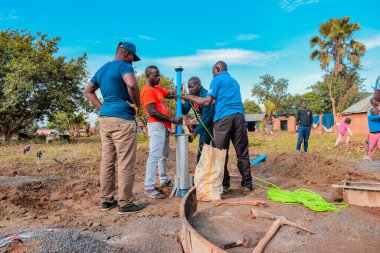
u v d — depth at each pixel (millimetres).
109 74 4422
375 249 2957
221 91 5199
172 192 5348
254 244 3131
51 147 16156
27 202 5016
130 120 4387
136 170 8516
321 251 2930
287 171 7543
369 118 10148
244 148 5383
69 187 6133
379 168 8391
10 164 9555
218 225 3639
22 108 23047
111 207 4664
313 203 4148
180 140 5246
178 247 3277
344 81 40031
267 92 64562
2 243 2764
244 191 5379
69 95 24516
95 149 14422
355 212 3986
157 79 5125
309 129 11062
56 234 2926
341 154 12016
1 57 23094
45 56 22688
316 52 30938
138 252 3143
